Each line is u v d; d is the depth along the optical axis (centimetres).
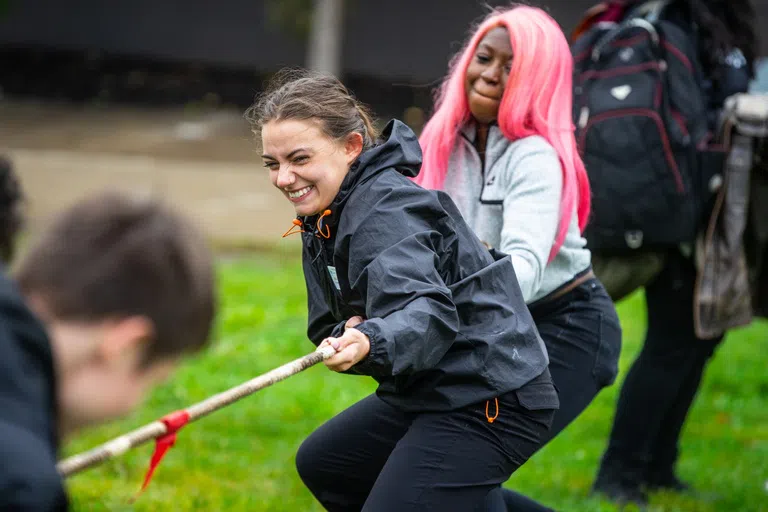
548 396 564
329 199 547
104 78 4031
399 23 3884
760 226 878
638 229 834
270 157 552
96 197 312
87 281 296
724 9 916
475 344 536
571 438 1096
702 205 865
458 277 543
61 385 305
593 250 848
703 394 1275
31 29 4075
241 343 1331
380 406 609
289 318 1465
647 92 844
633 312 1620
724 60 912
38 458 287
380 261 509
